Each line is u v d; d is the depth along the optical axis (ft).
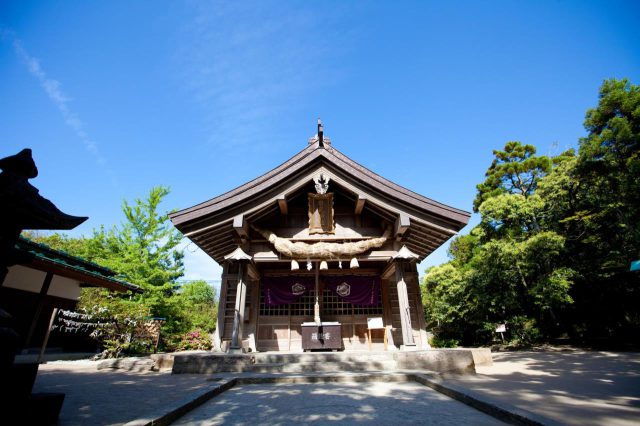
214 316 98.58
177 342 52.29
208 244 28.76
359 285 31.83
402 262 26.16
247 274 26.45
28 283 33.09
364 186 27.45
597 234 52.75
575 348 47.78
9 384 8.26
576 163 50.16
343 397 13.98
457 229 26.25
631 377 20.61
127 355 35.37
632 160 40.06
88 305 34.63
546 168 80.18
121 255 59.72
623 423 10.05
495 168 92.48
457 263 93.15
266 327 31.53
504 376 21.40
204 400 13.21
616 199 46.11
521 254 53.83
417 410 11.65
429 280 78.84
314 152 27.81
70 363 28.63
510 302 56.70
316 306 29.60
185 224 25.80
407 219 26.13
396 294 31.63
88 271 28.78
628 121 43.37
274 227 29.94
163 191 64.59
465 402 12.61
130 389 15.81
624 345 46.50
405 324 24.23
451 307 68.90
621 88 44.19
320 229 28.68
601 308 53.42
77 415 10.72
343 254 27.09
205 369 21.49
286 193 27.12
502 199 60.29
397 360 21.63
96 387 16.42
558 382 18.72
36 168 9.98
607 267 48.96
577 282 54.34
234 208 26.63
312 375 18.81
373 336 31.24
